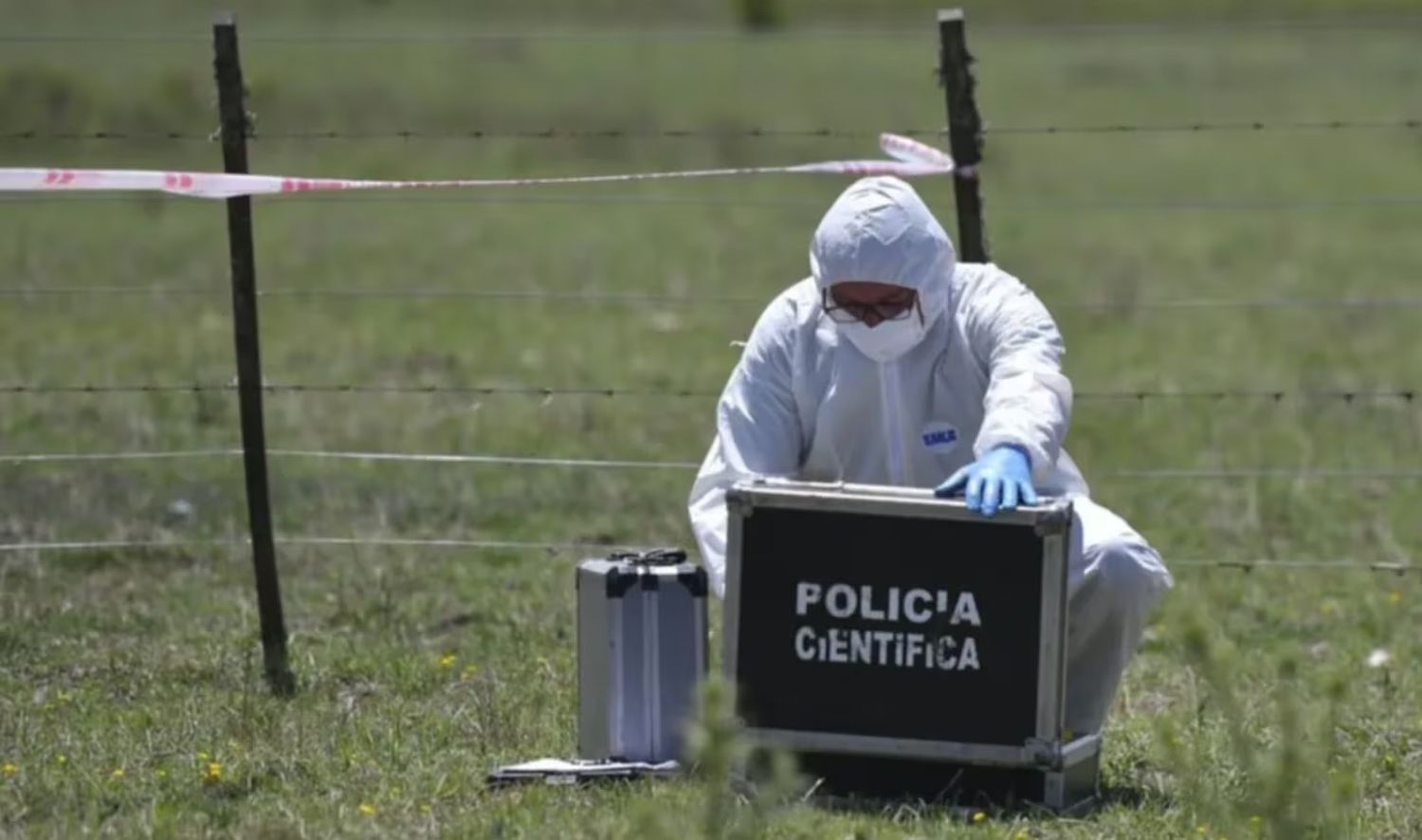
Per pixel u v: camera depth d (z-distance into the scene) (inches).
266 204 2329.0
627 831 636.1
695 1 4323.3
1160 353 1739.7
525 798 689.0
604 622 713.0
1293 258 2273.6
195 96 2842.0
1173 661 930.7
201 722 796.0
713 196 2529.5
